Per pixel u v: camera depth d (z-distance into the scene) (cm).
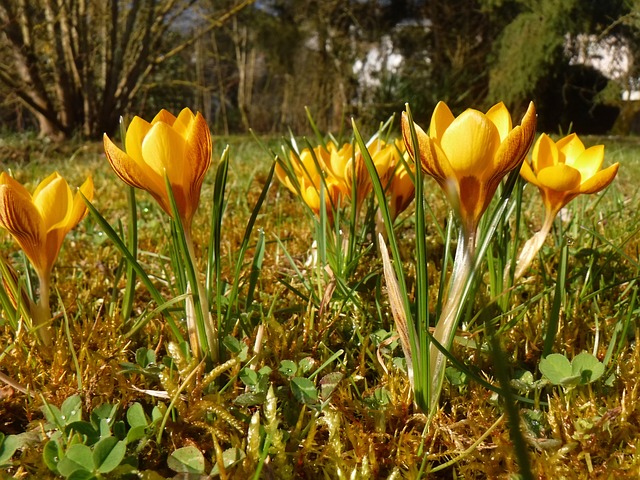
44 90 184
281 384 19
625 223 33
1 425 17
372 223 29
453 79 208
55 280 29
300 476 15
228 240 36
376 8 235
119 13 212
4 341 21
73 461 14
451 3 228
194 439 16
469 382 18
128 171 15
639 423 16
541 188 20
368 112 199
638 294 24
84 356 19
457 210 15
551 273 27
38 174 74
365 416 17
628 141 143
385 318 23
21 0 171
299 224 40
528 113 14
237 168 70
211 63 343
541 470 14
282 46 266
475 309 22
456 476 15
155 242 37
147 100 296
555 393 17
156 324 22
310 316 21
